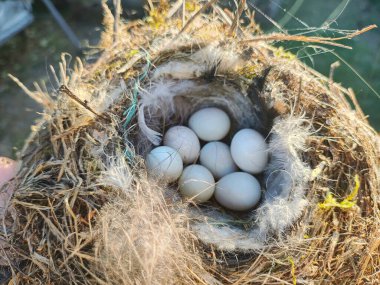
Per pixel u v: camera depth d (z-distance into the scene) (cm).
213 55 29
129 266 24
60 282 25
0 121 49
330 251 26
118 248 25
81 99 27
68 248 25
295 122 28
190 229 27
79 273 25
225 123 31
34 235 25
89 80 28
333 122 28
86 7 55
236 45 29
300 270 26
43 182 26
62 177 26
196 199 29
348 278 26
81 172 26
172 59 29
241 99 30
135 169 27
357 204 27
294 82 29
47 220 25
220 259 27
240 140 30
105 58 29
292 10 45
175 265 25
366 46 48
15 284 25
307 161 28
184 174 29
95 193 26
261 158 30
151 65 28
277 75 29
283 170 28
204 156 31
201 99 31
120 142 28
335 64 30
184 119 32
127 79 28
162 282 25
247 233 28
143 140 29
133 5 49
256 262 26
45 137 27
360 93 45
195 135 31
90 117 27
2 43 52
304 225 26
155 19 30
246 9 31
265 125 30
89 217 25
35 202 26
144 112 30
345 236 26
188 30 29
